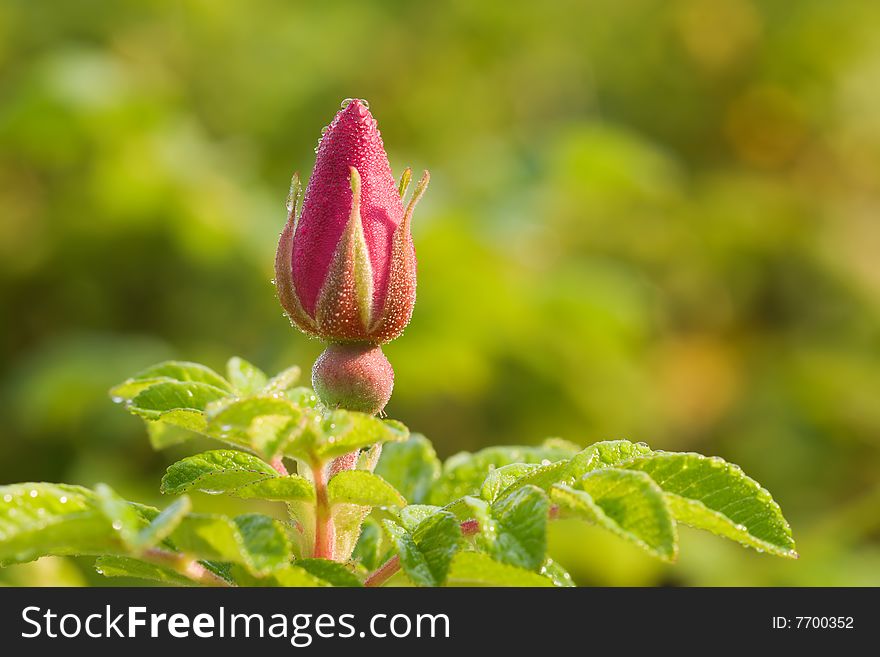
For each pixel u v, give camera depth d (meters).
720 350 7.80
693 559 5.41
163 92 6.57
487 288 5.94
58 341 5.96
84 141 6.12
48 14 7.16
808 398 7.38
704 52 8.92
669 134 8.95
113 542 1.72
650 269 7.69
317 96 7.64
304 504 2.04
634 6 8.81
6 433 5.63
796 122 8.94
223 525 1.61
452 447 6.34
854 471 7.22
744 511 1.87
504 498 1.82
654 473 1.91
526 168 6.66
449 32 8.24
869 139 8.97
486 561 1.87
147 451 5.48
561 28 8.64
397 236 1.98
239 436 1.90
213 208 5.95
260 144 7.41
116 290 6.17
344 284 1.94
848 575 5.35
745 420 7.47
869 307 8.00
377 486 1.89
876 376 7.67
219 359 5.81
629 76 8.93
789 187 8.82
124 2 7.27
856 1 8.83
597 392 6.43
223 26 7.55
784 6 8.84
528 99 8.69
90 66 6.13
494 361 6.26
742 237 8.00
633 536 1.64
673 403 7.49
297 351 5.79
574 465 1.92
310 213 1.97
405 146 7.92
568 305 6.13
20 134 6.07
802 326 8.00
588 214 7.41
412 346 5.95
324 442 1.71
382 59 8.05
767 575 5.38
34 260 6.17
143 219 6.02
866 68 8.94
